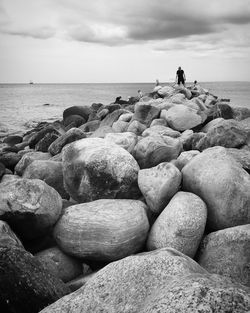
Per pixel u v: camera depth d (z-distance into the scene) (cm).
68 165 679
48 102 5944
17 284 358
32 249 540
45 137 1257
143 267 298
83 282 455
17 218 503
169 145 776
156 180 569
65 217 527
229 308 217
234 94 6312
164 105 1319
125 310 264
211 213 537
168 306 225
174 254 323
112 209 523
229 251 460
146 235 518
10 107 4794
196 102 1588
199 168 572
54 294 367
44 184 535
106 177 627
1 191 515
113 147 661
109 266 316
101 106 2116
